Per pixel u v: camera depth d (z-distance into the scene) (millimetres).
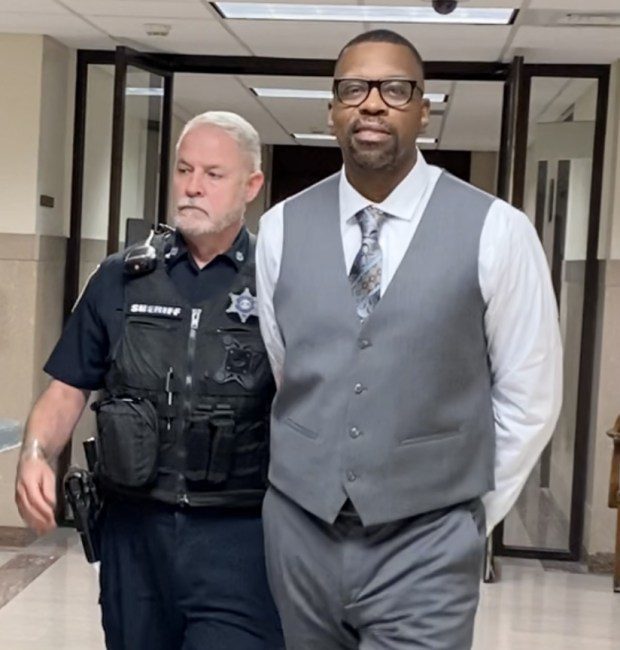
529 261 1849
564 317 5738
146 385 2184
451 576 1849
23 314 5254
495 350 1892
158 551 2191
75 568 4957
